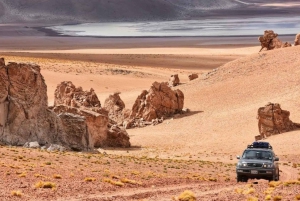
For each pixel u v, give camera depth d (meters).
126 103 126.56
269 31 147.38
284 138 76.62
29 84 63.06
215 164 58.88
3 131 59.12
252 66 127.31
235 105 107.88
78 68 185.12
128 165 47.56
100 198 26.73
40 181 30.12
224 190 31.03
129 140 87.31
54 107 80.06
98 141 80.25
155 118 105.44
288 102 98.31
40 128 62.97
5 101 60.69
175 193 30.05
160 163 53.81
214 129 91.94
